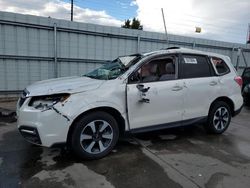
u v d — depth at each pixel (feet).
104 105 11.28
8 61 25.41
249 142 14.76
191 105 14.24
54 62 27.89
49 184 9.11
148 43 33.86
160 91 12.84
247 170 10.81
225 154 12.66
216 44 40.42
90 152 11.25
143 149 13.00
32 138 10.71
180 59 14.02
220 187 9.25
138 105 12.29
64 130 10.43
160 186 9.21
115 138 11.96
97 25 29.63
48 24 26.68
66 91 10.58
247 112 24.53
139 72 12.51
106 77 12.60
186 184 9.41
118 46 31.73
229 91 15.98
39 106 10.46
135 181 9.53
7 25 24.70
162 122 13.25
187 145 13.85
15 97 26.32
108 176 9.86
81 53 29.40
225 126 16.25
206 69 15.10
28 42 26.07
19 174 9.84
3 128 16.35
